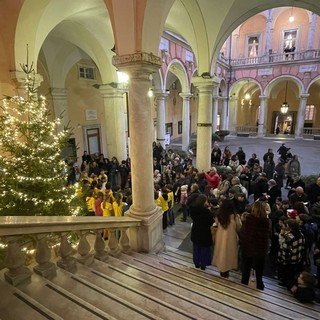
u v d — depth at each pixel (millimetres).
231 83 24375
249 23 23562
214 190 6887
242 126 26750
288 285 3963
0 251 3000
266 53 22562
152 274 3139
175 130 24672
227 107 24891
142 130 4039
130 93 3959
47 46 10047
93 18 7625
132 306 2117
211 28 7285
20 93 5219
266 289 3902
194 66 16859
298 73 21375
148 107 4055
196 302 2551
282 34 22422
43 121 4273
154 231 4449
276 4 7145
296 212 4855
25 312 1764
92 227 3139
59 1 5617
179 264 4055
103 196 5953
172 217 6719
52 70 10891
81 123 13578
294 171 9320
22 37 5062
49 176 4199
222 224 3830
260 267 3598
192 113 27312
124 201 6352
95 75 14188
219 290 3139
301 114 21844
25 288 2162
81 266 2951
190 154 14719
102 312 1880
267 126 27734
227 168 9242
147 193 4301
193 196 4516
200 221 3939
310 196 6285
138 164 4164
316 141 20922
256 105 28641
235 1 6719
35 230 2314
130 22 3566
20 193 3883
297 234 3986
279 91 26516
